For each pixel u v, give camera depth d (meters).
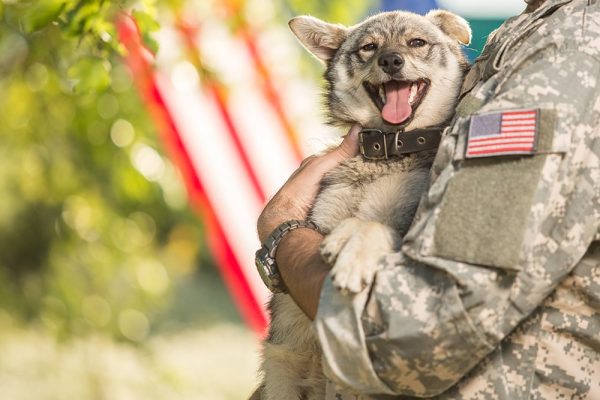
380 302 4.00
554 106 3.98
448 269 3.88
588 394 4.23
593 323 4.21
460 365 3.96
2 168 13.58
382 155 6.04
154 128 12.81
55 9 6.73
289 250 4.82
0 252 15.52
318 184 6.09
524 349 4.18
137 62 10.02
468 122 4.14
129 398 15.08
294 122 11.27
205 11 10.71
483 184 3.96
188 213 14.36
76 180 13.73
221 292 33.66
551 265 3.97
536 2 4.79
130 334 14.82
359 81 7.56
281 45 11.90
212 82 10.41
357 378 4.10
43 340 19.48
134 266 14.37
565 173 3.97
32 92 12.28
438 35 7.75
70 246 14.20
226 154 10.74
